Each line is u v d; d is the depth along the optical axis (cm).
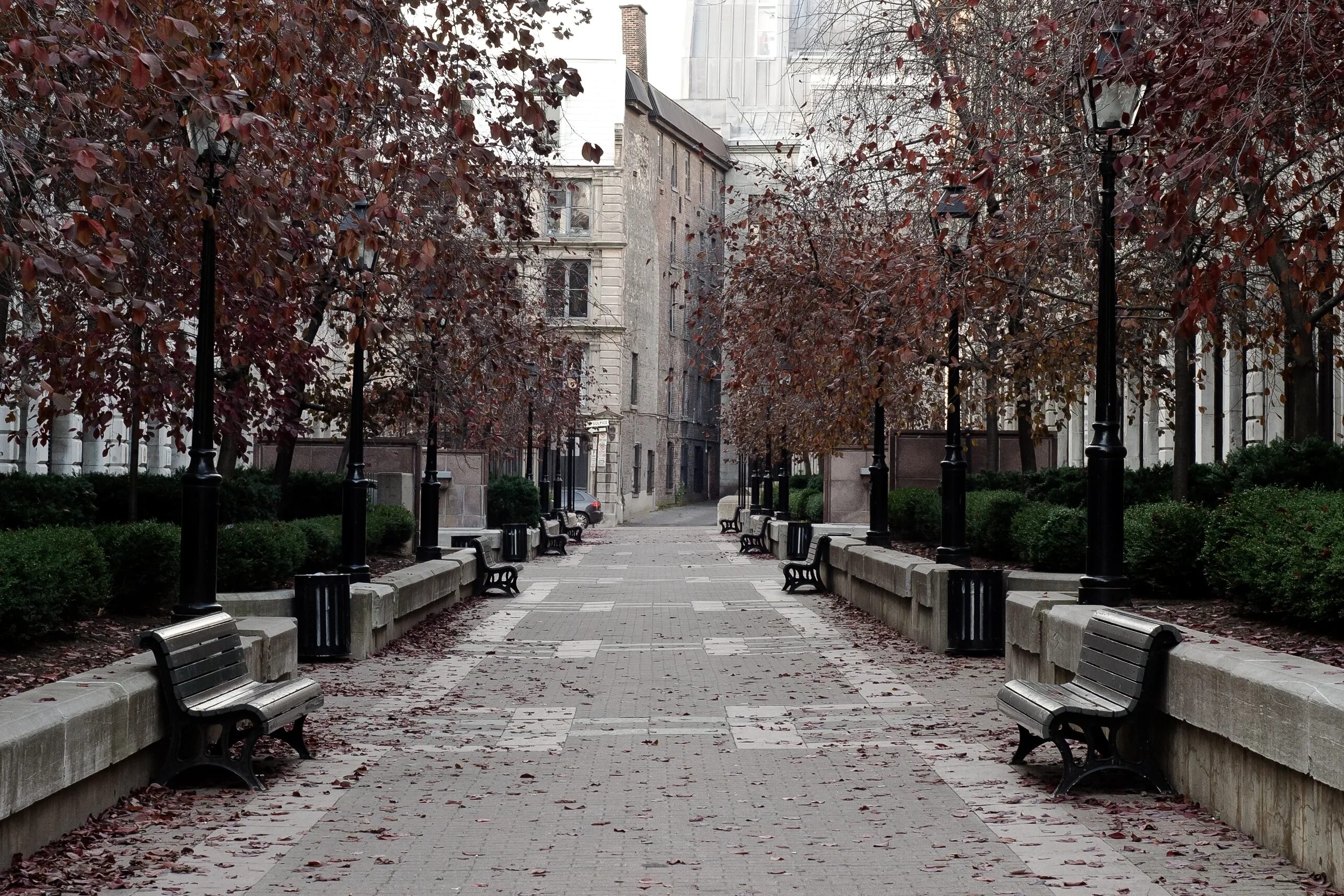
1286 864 696
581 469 7100
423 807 839
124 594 1321
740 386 2352
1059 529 1597
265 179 1134
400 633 1808
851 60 1922
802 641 1791
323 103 1005
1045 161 1357
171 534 1340
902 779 918
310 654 1570
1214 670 778
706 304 2453
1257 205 1152
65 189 1163
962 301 1438
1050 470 2373
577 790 890
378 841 754
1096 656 945
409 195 1498
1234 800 770
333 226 1560
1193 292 984
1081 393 2512
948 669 1498
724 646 1744
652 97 7581
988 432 2889
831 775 936
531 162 1909
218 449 2012
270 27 941
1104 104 1034
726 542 5019
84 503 1669
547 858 716
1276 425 2344
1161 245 1409
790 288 1986
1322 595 970
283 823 790
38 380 1173
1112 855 714
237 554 1564
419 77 1152
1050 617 1122
